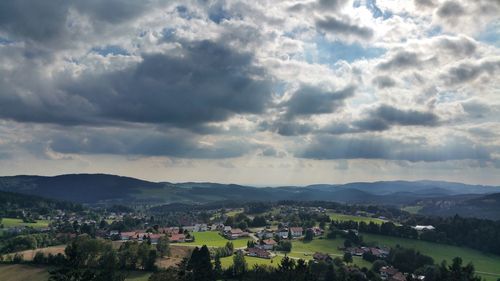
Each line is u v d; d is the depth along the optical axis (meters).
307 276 132.75
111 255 176.50
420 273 188.50
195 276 141.00
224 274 169.12
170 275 141.62
